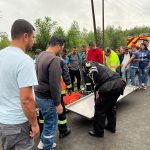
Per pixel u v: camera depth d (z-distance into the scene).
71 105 5.48
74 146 4.12
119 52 10.80
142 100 6.85
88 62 4.26
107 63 8.00
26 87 2.07
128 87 7.21
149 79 10.11
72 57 8.51
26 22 2.20
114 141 4.25
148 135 4.46
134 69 8.37
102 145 4.12
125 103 6.61
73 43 25.53
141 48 8.23
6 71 2.13
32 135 2.29
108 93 4.06
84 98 5.94
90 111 5.12
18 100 2.19
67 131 4.58
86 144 4.18
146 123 5.06
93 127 4.56
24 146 2.30
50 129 3.60
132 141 4.23
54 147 4.08
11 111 2.20
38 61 3.44
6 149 2.35
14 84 2.14
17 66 2.08
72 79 8.59
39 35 22.27
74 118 5.56
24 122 2.24
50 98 3.45
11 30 2.21
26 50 2.29
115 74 4.25
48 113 3.51
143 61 8.18
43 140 3.66
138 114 5.66
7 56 2.14
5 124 2.22
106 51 7.96
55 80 3.22
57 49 3.44
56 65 3.22
